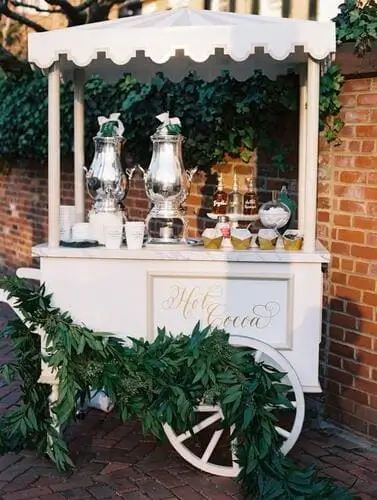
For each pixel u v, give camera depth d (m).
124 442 4.73
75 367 3.92
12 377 4.43
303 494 3.69
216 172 5.93
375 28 4.40
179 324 4.05
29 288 4.05
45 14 9.51
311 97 3.91
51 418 4.16
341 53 4.64
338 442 4.75
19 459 4.42
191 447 4.61
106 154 4.55
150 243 4.30
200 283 4.02
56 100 4.05
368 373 4.70
